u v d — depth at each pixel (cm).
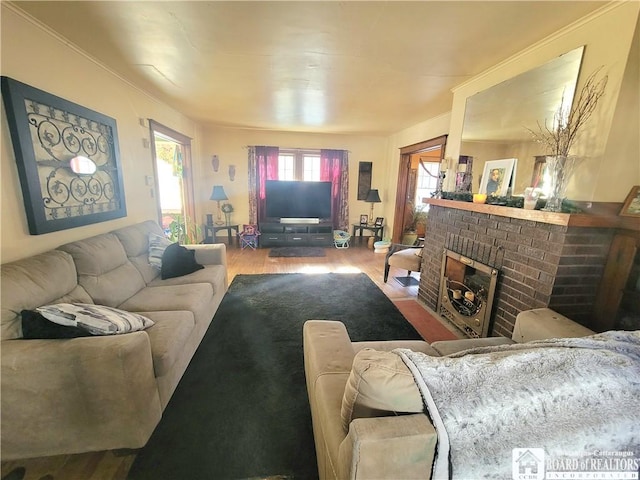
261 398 173
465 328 249
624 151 156
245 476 128
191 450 139
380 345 157
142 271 245
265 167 572
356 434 70
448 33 183
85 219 215
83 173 214
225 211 571
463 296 258
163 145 572
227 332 245
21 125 162
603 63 154
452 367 81
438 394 76
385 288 362
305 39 196
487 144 240
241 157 576
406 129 508
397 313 290
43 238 180
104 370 125
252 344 229
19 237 166
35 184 171
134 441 137
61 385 125
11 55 160
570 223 157
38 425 128
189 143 471
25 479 125
